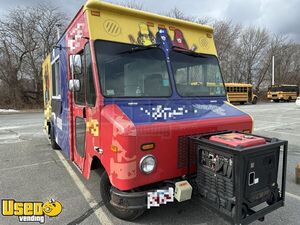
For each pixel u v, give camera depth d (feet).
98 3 11.87
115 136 9.98
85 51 12.24
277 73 174.81
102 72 11.40
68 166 20.45
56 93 20.59
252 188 9.21
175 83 13.14
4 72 92.38
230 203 9.02
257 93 164.86
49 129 27.02
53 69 21.47
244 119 13.16
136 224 11.68
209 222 11.88
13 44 93.50
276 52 173.27
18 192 15.40
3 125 45.14
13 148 26.73
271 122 47.60
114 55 11.80
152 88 12.44
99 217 12.37
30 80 98.58
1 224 11.91
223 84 15.30
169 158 10.61
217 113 12.89
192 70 13.97
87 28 11.80
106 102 11.26
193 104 13.20
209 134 11.18
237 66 157.99
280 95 141.18
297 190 15.67
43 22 96.17
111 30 12.03
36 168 19.97
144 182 10.08
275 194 10.07
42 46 97.40
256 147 9.08
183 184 10.41
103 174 11.98
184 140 10.95
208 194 9.99
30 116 64.28
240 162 8.64
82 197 14.67
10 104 92.38
